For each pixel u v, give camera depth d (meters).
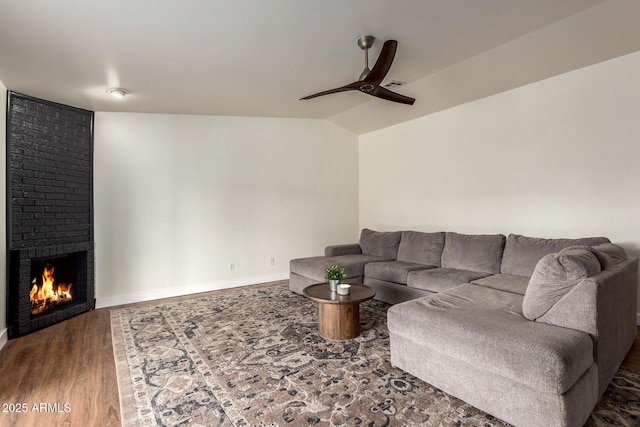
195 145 4.41
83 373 2.27
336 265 3.84
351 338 2.75
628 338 2.28
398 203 5.13
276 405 1.86
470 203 4.14
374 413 1.78
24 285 2.98
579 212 3.19
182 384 2.09
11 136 2.98
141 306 3.78
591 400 1.67
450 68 3.32
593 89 3.08
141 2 1.88
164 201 4.21
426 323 1.99
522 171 3.62
